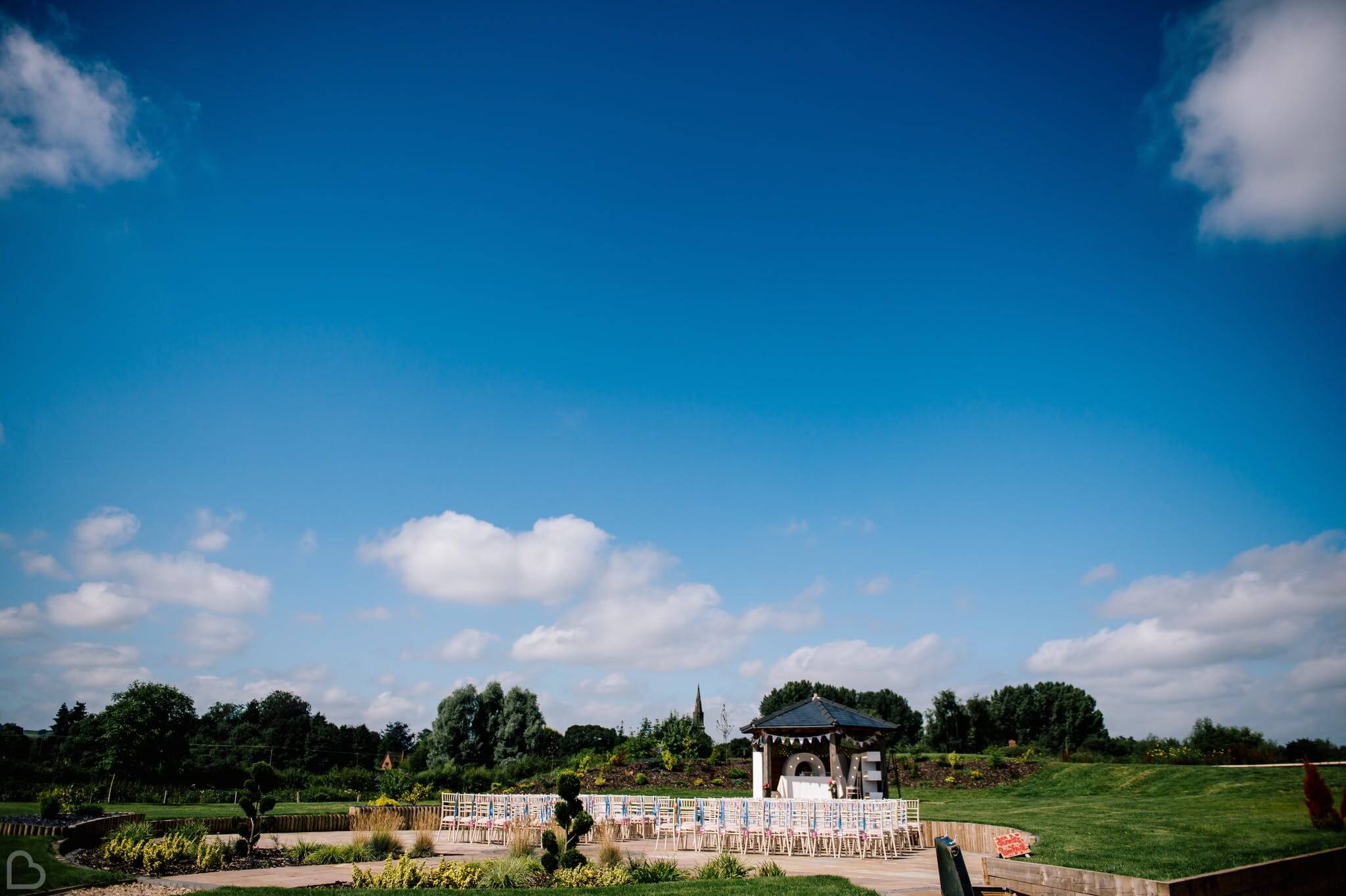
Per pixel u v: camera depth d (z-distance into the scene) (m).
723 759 47.19
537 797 25.11
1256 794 27.95
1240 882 12.47
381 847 20.48
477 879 15.66
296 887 14.34
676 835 22.52
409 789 43.38
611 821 23.89
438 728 64.62
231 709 95.06
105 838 21.00
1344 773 29.33
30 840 18.03
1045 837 18.59
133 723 54.88
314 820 27.73
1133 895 11.80
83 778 43.50
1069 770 38.22
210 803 41.59
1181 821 20.98
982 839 21.05
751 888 13.82
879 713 82.81
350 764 86.75
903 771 43.53
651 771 43.19
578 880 15.61
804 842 21.53
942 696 69.12
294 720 91.94
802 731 27.61
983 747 66.81
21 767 42.00
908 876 16.84
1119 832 19.25
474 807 25.98
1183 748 47.03
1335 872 14.18
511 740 64.00
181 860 18.28
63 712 73.69
